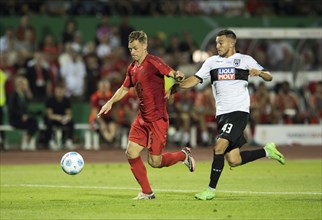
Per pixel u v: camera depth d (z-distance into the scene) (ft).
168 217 104.01
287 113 305.94
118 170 199.31
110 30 323.37
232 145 128.77
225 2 365.61
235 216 105.09
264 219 102.37
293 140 305.32
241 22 353.31
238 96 127.54
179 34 344.90
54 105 281.95
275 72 309.83
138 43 125.08
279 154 137.59
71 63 304.50
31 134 279.28
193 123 294.25
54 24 328.49
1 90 276.41
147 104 125.80
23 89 277.03
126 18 327.88
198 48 346.13
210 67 128.67
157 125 126.62
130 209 112.98
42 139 285.02
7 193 141.08
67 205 119.55
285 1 374.63
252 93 303.89
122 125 288.30
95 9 345.51
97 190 146.92
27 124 276.82
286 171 194.29
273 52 310.45
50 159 242.37
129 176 180.55
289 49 312.71
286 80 310.65
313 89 312.50
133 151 126.93
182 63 311.47
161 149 128.26
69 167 132.05
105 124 282.56
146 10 352.49
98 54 317.42
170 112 291.99
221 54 128.36
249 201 123.95
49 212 110.42
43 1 340.80
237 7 365.20
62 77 302.86
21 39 310.65
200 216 105.09
